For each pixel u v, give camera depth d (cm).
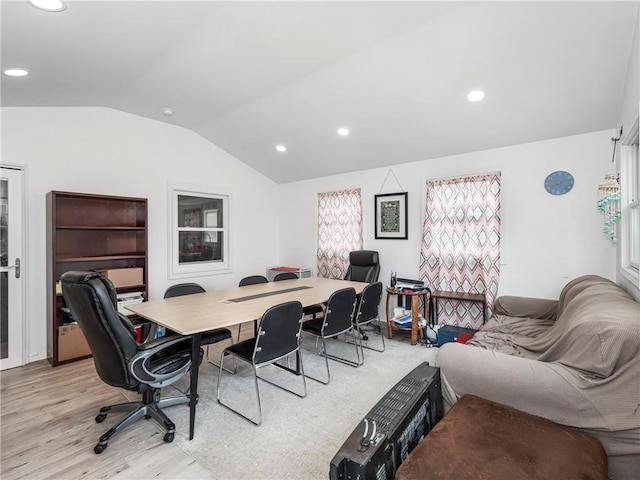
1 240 304
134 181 396
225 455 185
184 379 287
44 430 208
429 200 410
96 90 307
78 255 353
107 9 181
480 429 131
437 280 406
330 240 513
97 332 178
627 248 251
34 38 197
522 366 152
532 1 191
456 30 218
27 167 317
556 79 251
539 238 339
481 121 320
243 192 524
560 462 112
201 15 203
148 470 173
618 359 133
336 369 304
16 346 309
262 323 214
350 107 332
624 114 247
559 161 328
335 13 207
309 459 181
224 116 393
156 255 419
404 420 123
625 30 202
